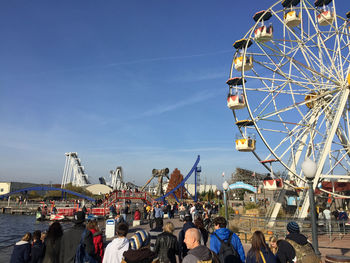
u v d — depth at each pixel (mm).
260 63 25953
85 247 6352
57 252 6469
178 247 6789
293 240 5922
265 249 5105
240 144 24781
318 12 25688
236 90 26016
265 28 24859
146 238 6441
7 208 66375
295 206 29094
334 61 23688
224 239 5645
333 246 14586
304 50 25328
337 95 23047
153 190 91750
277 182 22328
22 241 7129
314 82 25375
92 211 39438
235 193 51312
